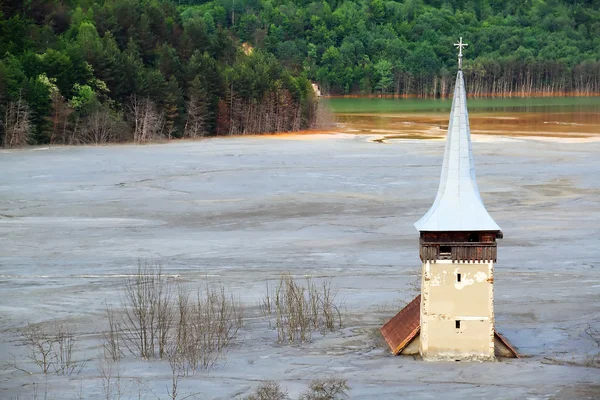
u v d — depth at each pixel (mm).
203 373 108188
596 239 186875
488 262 108938
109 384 102500
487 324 110062
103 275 159250
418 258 171125
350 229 196250
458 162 111500
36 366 112000
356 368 108438
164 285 152375
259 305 140750
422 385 101250
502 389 99625
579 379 103562
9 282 154625
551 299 143875
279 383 102750
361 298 144000
